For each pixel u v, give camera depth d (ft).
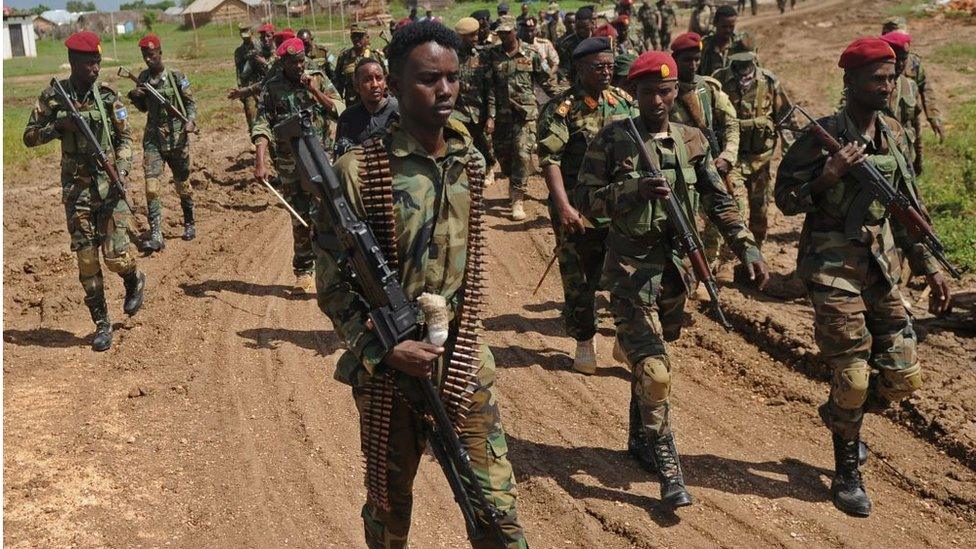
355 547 15.88
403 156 11.35
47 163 50.26
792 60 82.17
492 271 30.83
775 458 18.83
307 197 28.32
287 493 17.65
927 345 23.34
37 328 27.37
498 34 35.81
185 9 178.50
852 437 16.81
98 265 25.52
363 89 22.66
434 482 18.03
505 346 24.50
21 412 21.30
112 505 17.21
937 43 81.82
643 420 16.61
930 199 35.32
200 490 17.81
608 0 141.18
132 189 42.73
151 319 27.17
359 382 11.66
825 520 16.61
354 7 147.23
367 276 11.03
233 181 44.55
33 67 126.82
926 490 17.48
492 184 43.14
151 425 20.51
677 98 22.98
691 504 16.71
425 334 11.39
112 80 91.56
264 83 28.22
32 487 17.70
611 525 16.37
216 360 24.08
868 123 16.58
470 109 37.17
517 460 18.71
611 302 16.89
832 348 16.55
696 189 17.03
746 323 24.84
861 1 123.54
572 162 21.09
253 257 33.68
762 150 27.66
